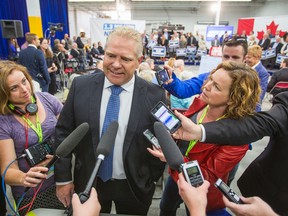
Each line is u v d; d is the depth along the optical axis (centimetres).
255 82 88
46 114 122
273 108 81
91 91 105
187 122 81
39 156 100
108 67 96
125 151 103
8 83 104
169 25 1560
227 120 81
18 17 714
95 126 101
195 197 53
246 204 63
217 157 95
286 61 434
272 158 83
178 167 59
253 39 941
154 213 189
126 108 104
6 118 107
